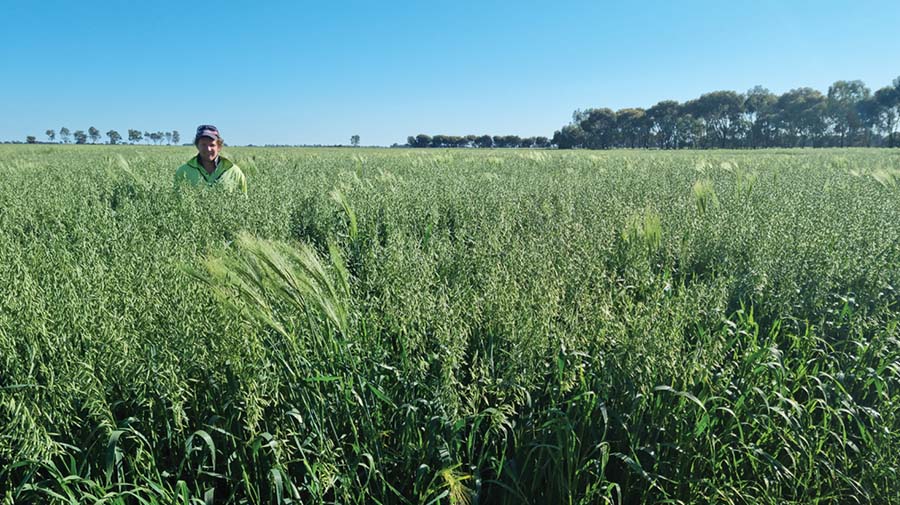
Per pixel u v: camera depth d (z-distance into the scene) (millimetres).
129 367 2412
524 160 20047
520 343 2693
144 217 6098
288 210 6586
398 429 2582
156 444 2488
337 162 17938
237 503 2498
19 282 3051
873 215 6168
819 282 4008
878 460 2664
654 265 4918
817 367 3236
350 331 2801
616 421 2668
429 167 14352
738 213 6031
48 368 2332
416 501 2432
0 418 2266
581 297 3283
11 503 2137
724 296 3498
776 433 2807
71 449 2418
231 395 2445
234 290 2621
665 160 20484
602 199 7539
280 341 2697
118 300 2947
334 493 2418
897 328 3682
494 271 3736
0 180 10430
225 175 8164
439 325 2797
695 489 2582
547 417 2686
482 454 2508
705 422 2547
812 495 2754
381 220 6375
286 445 2344
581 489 2568
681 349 2852
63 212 6234
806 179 11148
